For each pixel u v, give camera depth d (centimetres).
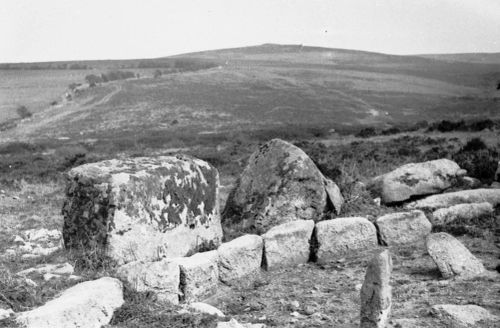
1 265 794
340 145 2806
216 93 9119
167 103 8019
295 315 685
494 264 827
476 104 7550
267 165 1112
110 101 8350
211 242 945
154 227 834
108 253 788
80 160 2570
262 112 7369
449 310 635
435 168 1260
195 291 738
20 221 1253
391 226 966
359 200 1178
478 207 1073
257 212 1064
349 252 930
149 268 707
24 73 12219
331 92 9650
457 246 802
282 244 888
